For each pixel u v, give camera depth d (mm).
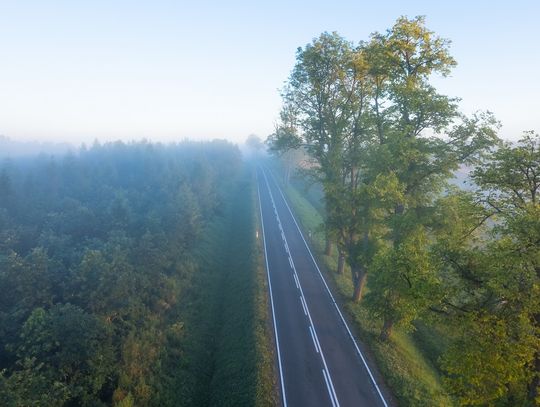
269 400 19188
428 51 21203
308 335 25578
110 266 25156
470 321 13703
